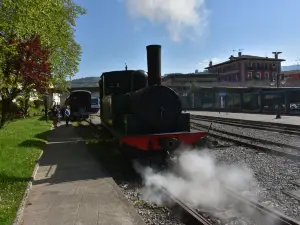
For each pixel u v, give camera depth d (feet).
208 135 54.39
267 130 61.05
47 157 35.81
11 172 26.30
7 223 15.53
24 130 62.08
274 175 26.32
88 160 33.86
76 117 111.65
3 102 63.77
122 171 29.91
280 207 19.17
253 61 295.28
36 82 65.57
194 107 188.44
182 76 264.31
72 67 93.30
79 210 18.30
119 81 42.88
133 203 20.52
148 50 33.09
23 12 36.70
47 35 48.60
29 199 20.49
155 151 31.19
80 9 83.51
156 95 31.09
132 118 30.66
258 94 138.82
